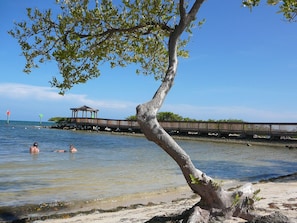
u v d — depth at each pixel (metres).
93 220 6.10
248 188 4.09
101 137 43.50
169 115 60.00
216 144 31.61
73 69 5.45
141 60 6.19
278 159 19.02
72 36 5.05
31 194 8.62
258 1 4.22
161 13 5.15
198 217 3.68
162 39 5.84
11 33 5.29
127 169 13.65
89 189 9.37
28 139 36.50
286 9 4.39
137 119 3.78
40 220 6.41
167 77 4.04
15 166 14.12
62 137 42.16
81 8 4.98
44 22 5.18
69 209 7.35
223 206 3.87
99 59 5.56
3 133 50.03
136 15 5.16
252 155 21.17
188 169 3.83
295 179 11.31
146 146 28.64
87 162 16.12
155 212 6.45
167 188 9.65
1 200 7.94
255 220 3.87
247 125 34.25
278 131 31.48
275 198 7.31
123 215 6.41
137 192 9.09
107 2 5.06
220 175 12.63
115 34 5.55
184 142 34.22
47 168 13.62
